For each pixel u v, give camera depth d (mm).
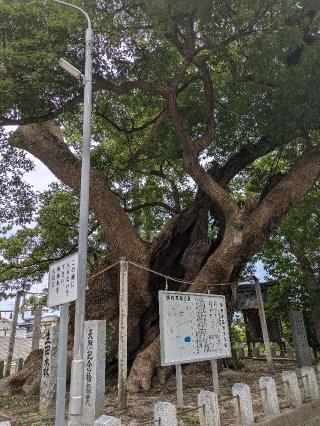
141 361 9836
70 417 5164
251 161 14828
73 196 16391
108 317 11594
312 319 17562
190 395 8781
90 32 7324
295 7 10789
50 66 8812
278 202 11508
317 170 12180
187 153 11711
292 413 6867
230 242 10969
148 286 11734
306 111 11352
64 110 10234
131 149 14977
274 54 10805
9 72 8773
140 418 6676
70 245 16875
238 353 18438
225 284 10836
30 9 9234
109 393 9406
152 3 9508
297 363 13242
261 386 6801
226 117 14031
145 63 10750
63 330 5211
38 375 10055
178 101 14461
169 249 12680
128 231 11742
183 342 7953
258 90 11852
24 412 7805
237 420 6039
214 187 11688
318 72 10773
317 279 17516
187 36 10922
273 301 17703
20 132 11633
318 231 16656
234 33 10953
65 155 11797
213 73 13898
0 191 12867
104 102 13812
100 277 11836
